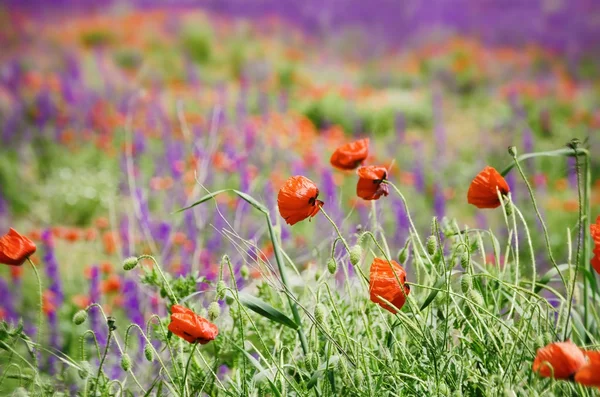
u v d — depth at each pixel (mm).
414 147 9031
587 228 2572
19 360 3078
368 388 1928
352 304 2373
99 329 3699
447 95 15781
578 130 11375
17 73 12516
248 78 14125
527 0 23109
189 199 4559
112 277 4316
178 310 1919
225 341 2395
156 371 2828
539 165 9125
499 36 21562
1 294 4383
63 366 2479
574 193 8070
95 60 14492
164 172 7094
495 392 1863
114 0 21750
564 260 5688
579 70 18297
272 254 4215
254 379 2014
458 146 10594
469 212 7480
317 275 2621
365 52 20391
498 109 13227
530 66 18219
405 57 19766
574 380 1631
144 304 3648
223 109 9094
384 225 5500
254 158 7414
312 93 12711
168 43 17859
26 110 10180
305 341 2143
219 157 6367
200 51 17766
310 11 22812
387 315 2385
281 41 20562
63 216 7207
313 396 2072
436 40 21250
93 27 18609
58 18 20125
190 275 2549
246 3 23234
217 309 1887
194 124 8219
